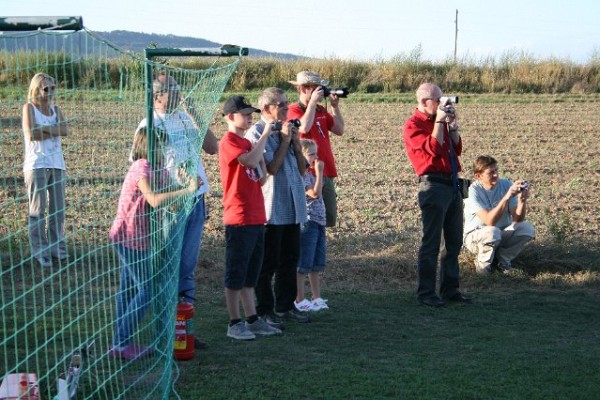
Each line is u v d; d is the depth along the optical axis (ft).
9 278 22.13
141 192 15.30
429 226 23.63
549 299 24.59
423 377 17.10
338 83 98.94
